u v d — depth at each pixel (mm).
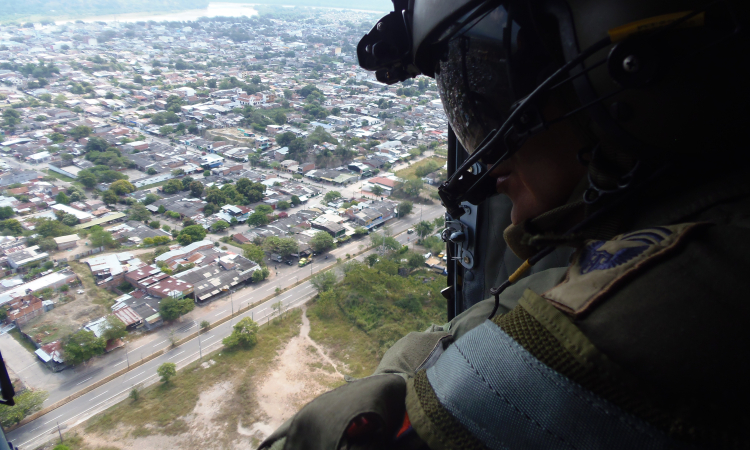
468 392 301
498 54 414
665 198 346
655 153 335
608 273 286
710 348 238
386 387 389
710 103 312
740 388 230
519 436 277
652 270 269
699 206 313
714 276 251
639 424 245
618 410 250
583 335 267
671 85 313
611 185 364
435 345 583
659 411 242
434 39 476
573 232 382
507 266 1179
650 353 249
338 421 357
